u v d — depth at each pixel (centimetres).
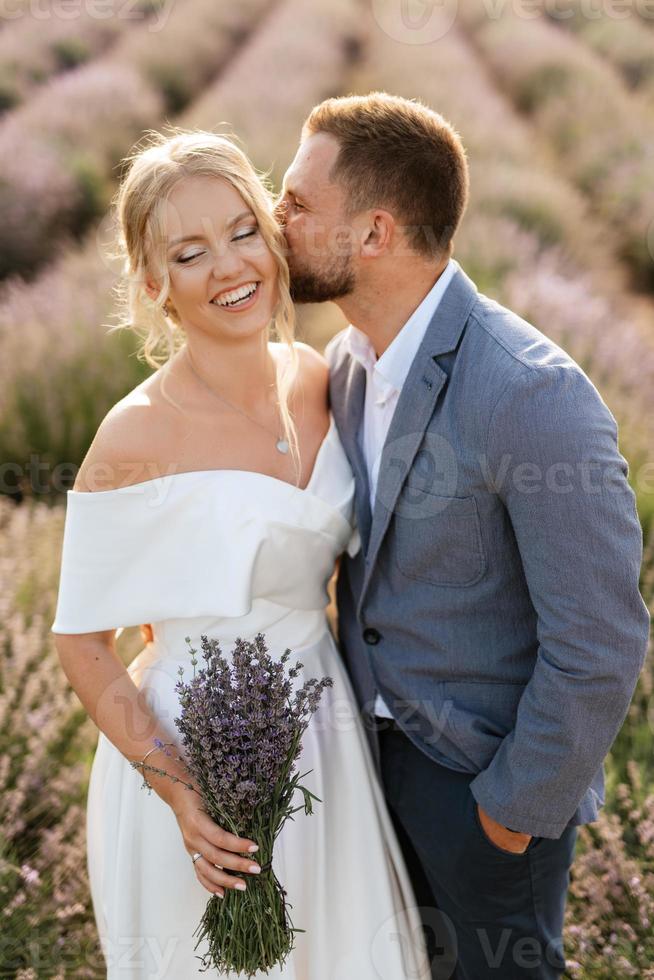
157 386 154
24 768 225
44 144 725
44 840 212
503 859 153
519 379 135
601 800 164
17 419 408
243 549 149
